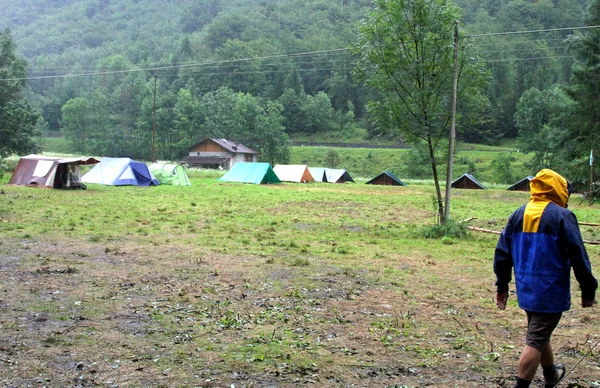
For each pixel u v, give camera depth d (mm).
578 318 7504
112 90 135500
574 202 37156
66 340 5766
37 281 8500
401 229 18984
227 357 5445
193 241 13742
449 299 8453
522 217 4566
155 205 24094
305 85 148500
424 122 17828
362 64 18859
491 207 30859
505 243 4703
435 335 6484
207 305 7426
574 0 166375
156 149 96188
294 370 5152
